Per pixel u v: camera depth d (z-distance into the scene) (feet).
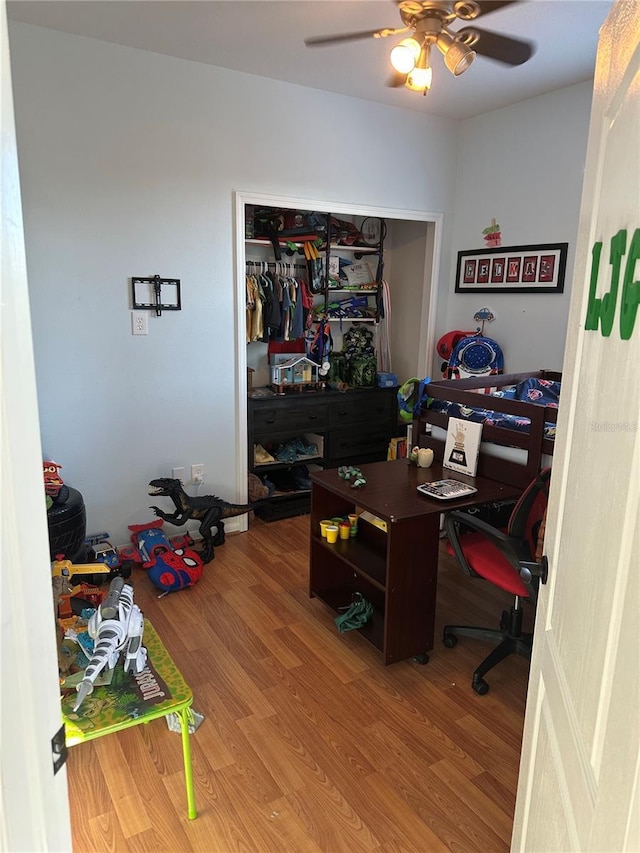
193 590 9.72
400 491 7.97
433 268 13.78
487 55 7.35
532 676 3.86
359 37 7.16
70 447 10.12
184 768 5.78
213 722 6.70
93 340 9.99
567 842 2.77
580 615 2.79
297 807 5.57
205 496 11.21
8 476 1.85
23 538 1.95
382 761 6.15
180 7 8.04
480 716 6.84
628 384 2.29
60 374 9.81
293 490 13.34
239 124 10.62
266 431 12.73
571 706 2.83
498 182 12.62
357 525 9.05
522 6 7.66
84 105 9.25
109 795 5.69
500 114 12.35
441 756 6.23
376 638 7.89
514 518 6.47
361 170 12.19
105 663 5.30
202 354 11.10
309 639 8.34
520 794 4.02
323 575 9.30
